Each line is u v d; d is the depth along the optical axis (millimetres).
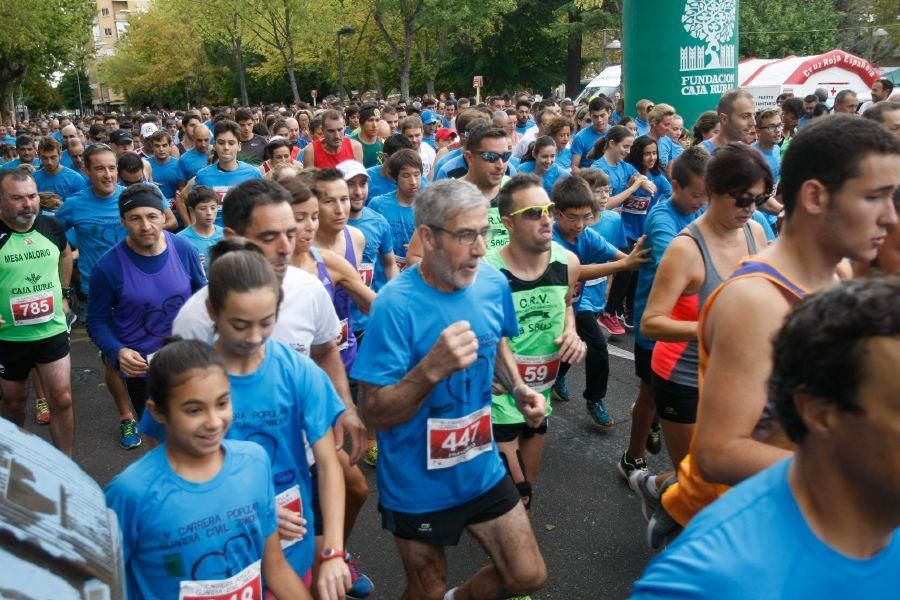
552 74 47688
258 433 2557
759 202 3098
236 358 2523
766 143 7008
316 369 2711
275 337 3006
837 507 1176
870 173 1872
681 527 2572
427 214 2658
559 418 5539
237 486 2281
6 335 4672
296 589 2484
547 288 3496
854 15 48656
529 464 3699
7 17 31812
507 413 3363
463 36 43156
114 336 4184
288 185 3598
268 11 37688
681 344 3414
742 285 1988
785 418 1223
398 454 2773
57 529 1389
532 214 3330
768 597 1168
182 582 2221
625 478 4574
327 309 3170
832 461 1159
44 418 5938
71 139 11094
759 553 1189
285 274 3090
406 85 35812
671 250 3242
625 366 6531
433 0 34594
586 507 4301
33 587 1246
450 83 49625
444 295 2766
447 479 2779
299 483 2703
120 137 9750
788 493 1232
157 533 2184
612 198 6941
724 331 1994
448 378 2719
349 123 11352
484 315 2830
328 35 39406
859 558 1193
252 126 12617
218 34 43688
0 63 36969
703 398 2055
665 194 7789
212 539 2236
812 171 1941
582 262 4793
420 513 2775
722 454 1983
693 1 11344
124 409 5445
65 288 5316
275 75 53594
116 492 2184
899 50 47094
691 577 1201
